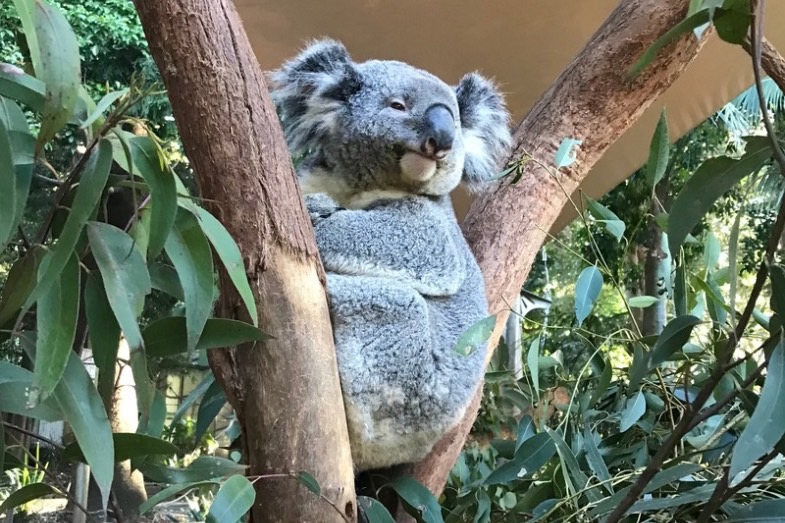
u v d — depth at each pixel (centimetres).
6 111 126
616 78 252
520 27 358
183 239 128
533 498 233
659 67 249
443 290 218
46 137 105
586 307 193
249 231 148
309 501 145
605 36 257
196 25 147
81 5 311
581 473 212
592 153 259
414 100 231
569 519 201
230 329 135
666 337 163
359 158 231
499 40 369
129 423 253
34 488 132
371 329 198
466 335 173
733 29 121
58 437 230
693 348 230
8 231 105
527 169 254
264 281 148
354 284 199
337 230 210
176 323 136
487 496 243
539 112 265
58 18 106
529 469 210
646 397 256
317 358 150
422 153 225
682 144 505
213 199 148
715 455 218
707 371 232
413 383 201
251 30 352
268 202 149
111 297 114
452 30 359
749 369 203
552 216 255
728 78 379
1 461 123
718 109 412
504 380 301
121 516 140
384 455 205
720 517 185
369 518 167
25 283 119
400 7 339
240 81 149
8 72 123
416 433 204
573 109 256
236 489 127
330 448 148
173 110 150
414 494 197
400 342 199
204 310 125
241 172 147
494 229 251
